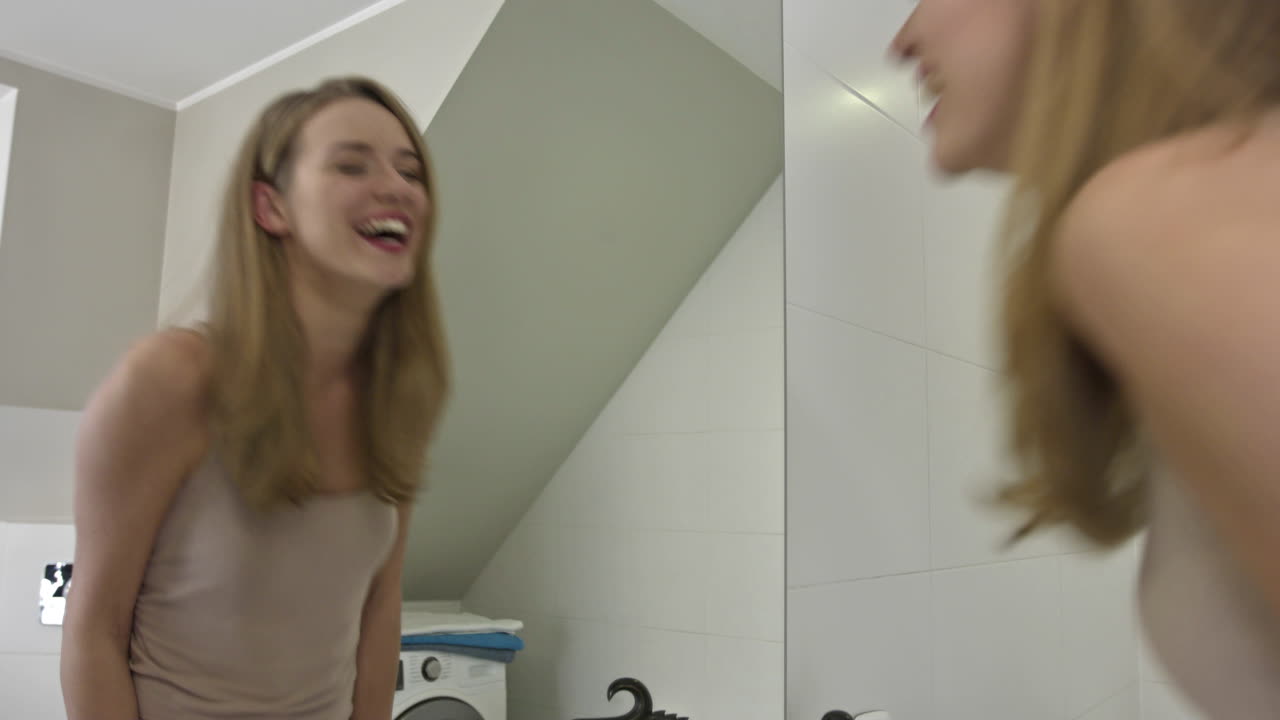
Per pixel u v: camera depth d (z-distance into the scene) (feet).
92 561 2.57
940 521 4.98
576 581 3.50
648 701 3.55
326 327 2.93
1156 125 0.83
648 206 4.06
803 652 3.94
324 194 2.94
